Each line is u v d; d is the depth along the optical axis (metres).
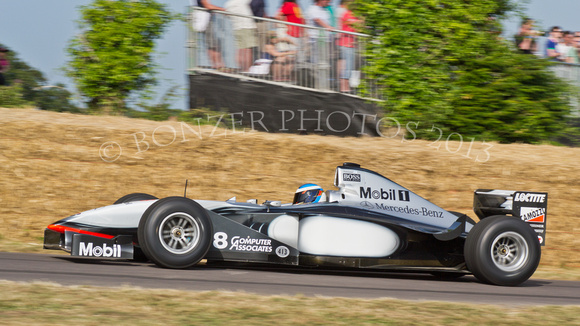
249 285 14.41
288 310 11.67
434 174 27.42
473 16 31.92
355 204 17.34
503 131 31.39
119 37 30.58
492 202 18.50
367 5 31.75
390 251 17.08
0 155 25.72
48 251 19.16
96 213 16.75
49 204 23.47
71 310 10.70
